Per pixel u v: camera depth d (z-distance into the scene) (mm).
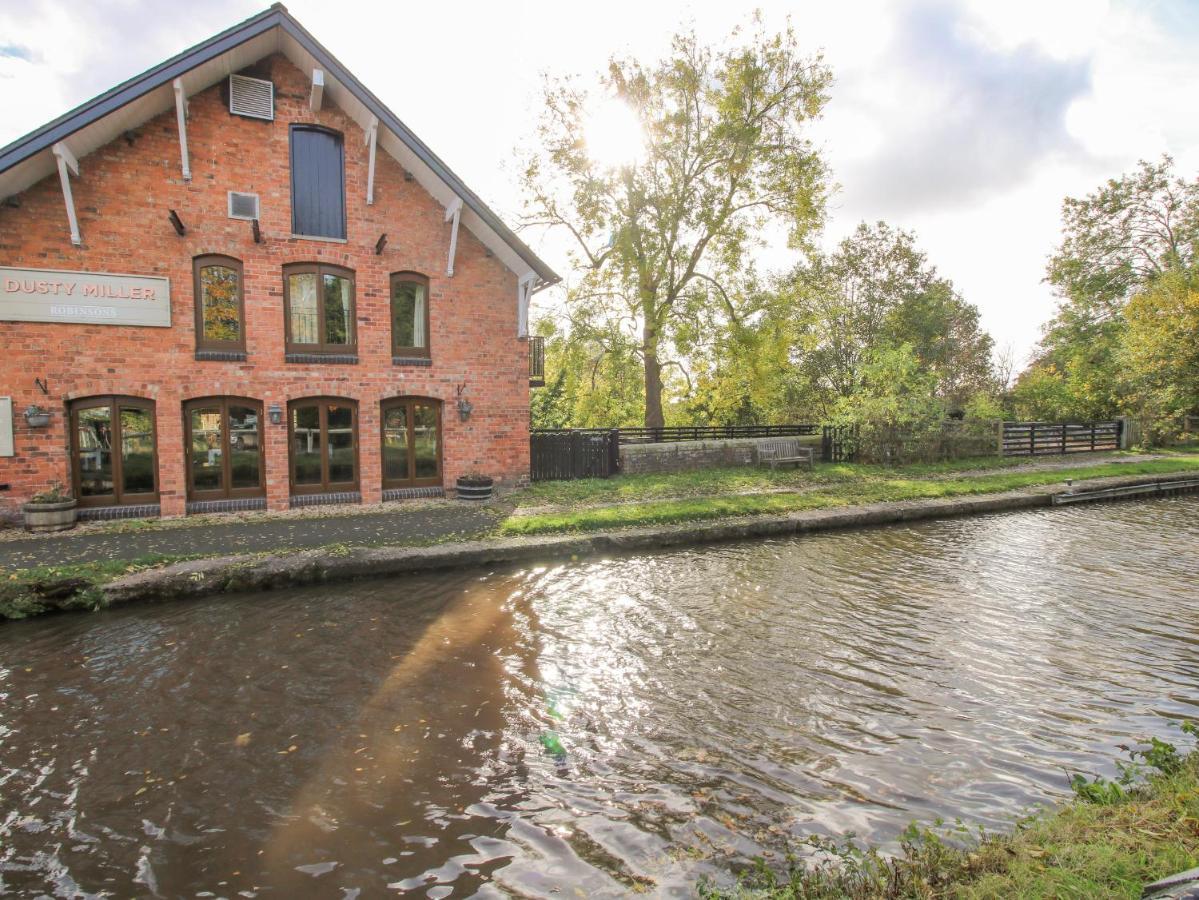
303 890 3277
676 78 20750
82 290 10711
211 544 9297
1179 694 5379
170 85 10570
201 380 11555
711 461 18844
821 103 20766
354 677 5766
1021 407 31234
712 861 3402
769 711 5129
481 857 3500
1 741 4715
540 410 34062
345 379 12664
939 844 3113
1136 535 11727
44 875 3404
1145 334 25672
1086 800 3604
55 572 7527
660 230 21703
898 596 8078
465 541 9695
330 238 12422
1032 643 6531
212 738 4766
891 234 30062
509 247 13406
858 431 20312
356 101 11828
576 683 5660
